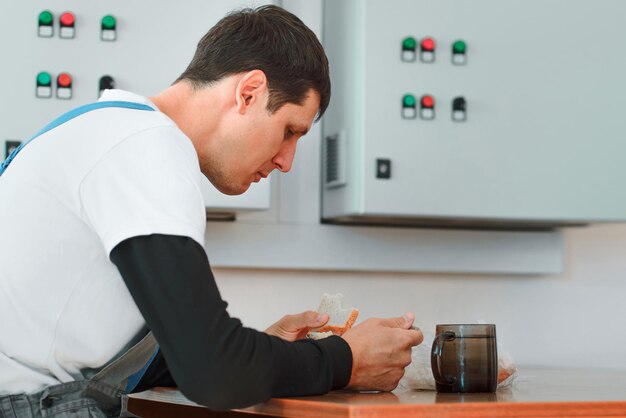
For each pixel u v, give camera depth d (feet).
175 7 8.14
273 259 9.16
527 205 8.62
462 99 8.52
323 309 5.44
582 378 6.11
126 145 4.04
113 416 4.44
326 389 4.14
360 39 8.46
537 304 10.01
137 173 3.96
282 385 3.99
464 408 3.54
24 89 7.89
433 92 8.52
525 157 8.63
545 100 8.70
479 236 9.71
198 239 3.86
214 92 4.64
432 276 9.79
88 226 4.14
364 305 9.59
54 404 4.26
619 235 10.19
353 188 8.53
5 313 4.19
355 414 3.42
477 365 4.44
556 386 5.13
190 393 3.72
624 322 10.18
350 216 8.80
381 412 3.44
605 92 8.80
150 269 3.76
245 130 4.62
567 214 8.68
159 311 3.73
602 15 8.85
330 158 9.09
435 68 8.54
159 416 5.68
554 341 10.02
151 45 8.10
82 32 7.99
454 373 4.45
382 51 8.46
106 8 8.04
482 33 8.63
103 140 4.09
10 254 4.17
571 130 8.72
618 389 4.78
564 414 3.67
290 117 4.68
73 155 4.12
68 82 7.91
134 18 8.07
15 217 4.17
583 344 10.07
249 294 9.32
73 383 4.31
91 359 4.34
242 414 5.22
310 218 9.28
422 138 8.46
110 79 7.98
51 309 4.21
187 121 4.65
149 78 8.09
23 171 4.24
